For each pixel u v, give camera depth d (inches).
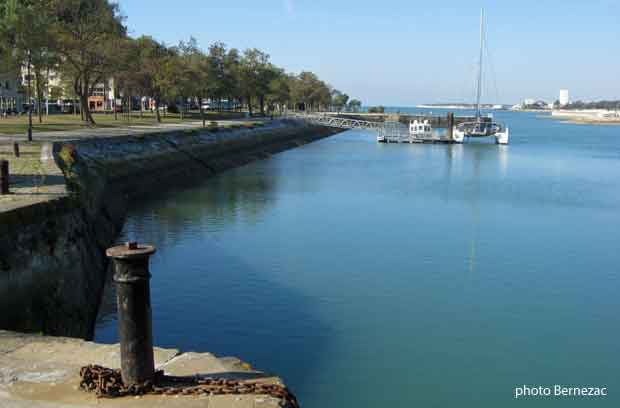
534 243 1151.0
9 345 325.1
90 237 866.1
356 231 1229.7
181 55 3789.4
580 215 1460.4
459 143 4126.5
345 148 3730.3
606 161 2972.4
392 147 3831.2
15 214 583.2
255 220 1326.3
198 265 956.0
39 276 597.0
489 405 536.1
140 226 1243.8
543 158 3115.2
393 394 550.6
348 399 540.7
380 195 1739.7
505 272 946.1
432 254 1050.1
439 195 1760.6
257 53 4594.0
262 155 3041.3
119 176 1581.0
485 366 614.2
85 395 265.4
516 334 697.6
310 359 620.7
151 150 1916.8
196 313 745.0
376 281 886.4
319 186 1913.1
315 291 836.0
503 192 1843.0
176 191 1749.5
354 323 720.3
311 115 5423.2
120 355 288.8
